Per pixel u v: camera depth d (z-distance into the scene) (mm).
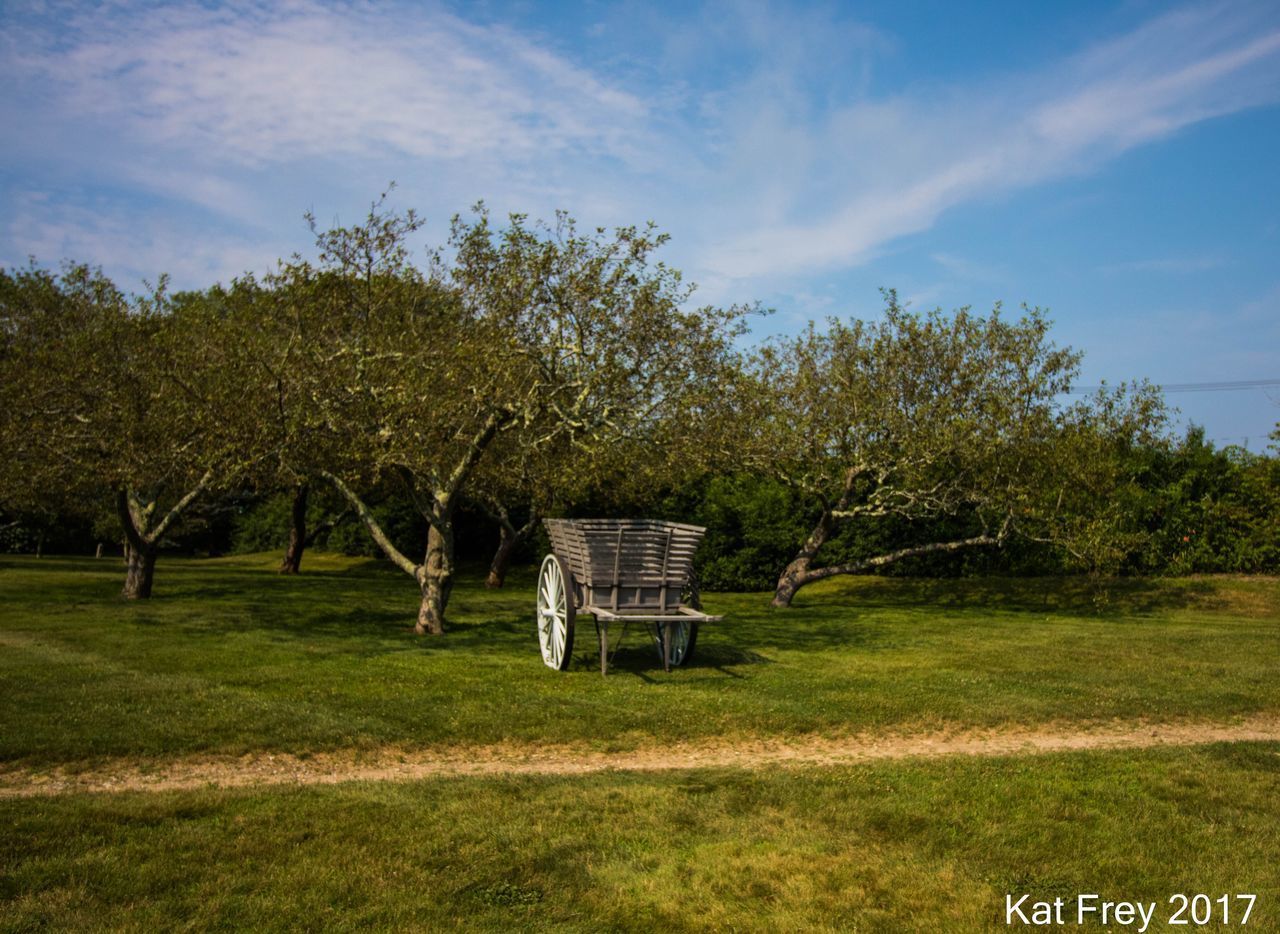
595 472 18000
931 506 22859
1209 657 14102
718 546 27922
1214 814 6906
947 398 21844
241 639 14703
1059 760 8367
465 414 15492
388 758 8469
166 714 9328
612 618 11906
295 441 15891
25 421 18500
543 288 14828
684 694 10914
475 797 7082
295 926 4895
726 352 17031
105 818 6391
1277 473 23859
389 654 13523
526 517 33375
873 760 8547
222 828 6277
